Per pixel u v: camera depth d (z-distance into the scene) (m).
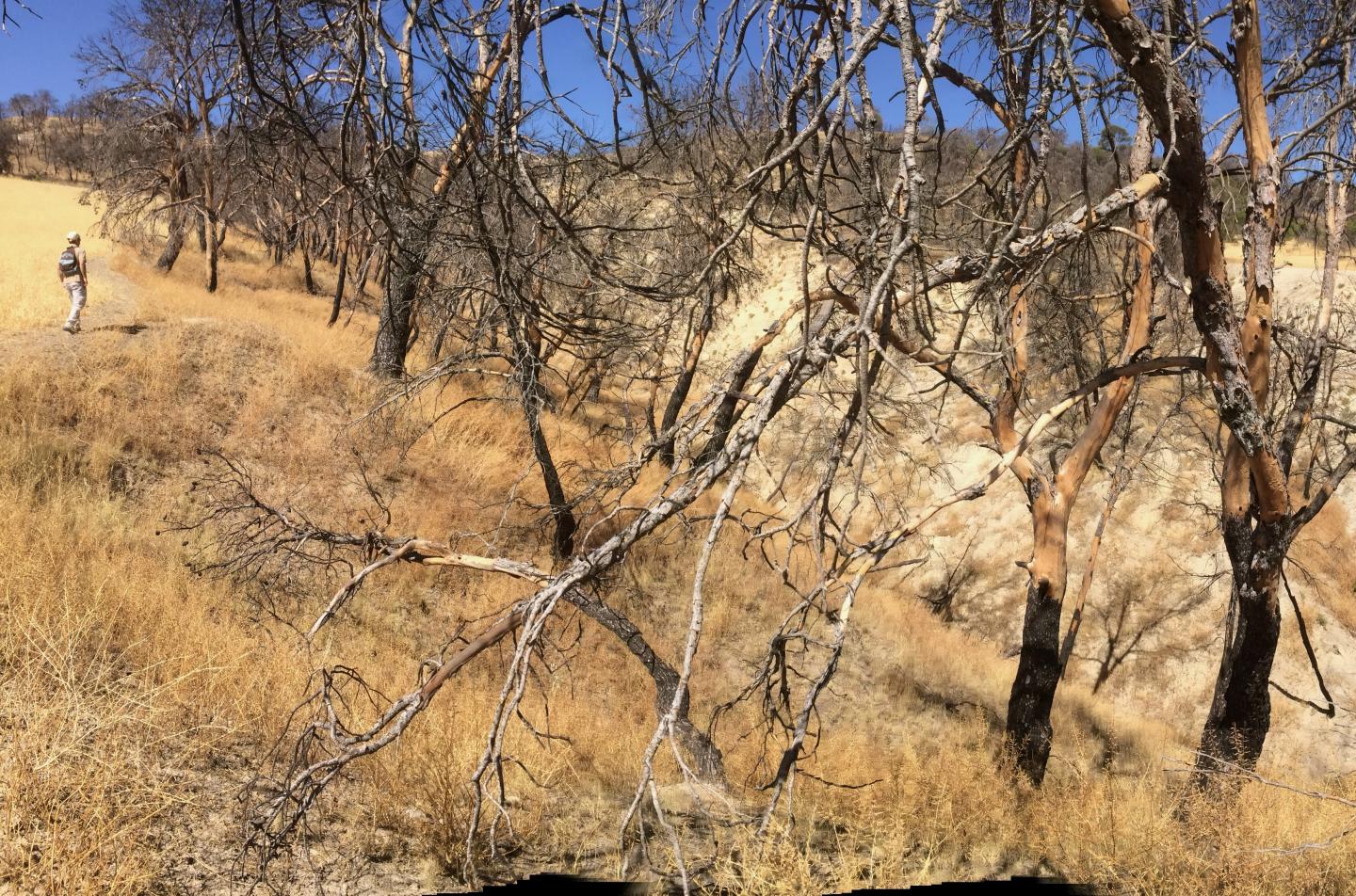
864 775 8.31
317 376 17.22
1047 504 10.11
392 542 6.41
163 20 18.06
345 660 9.86
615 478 5.29
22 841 3.70
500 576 13.59
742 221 4.20
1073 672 23.03
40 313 17.84
